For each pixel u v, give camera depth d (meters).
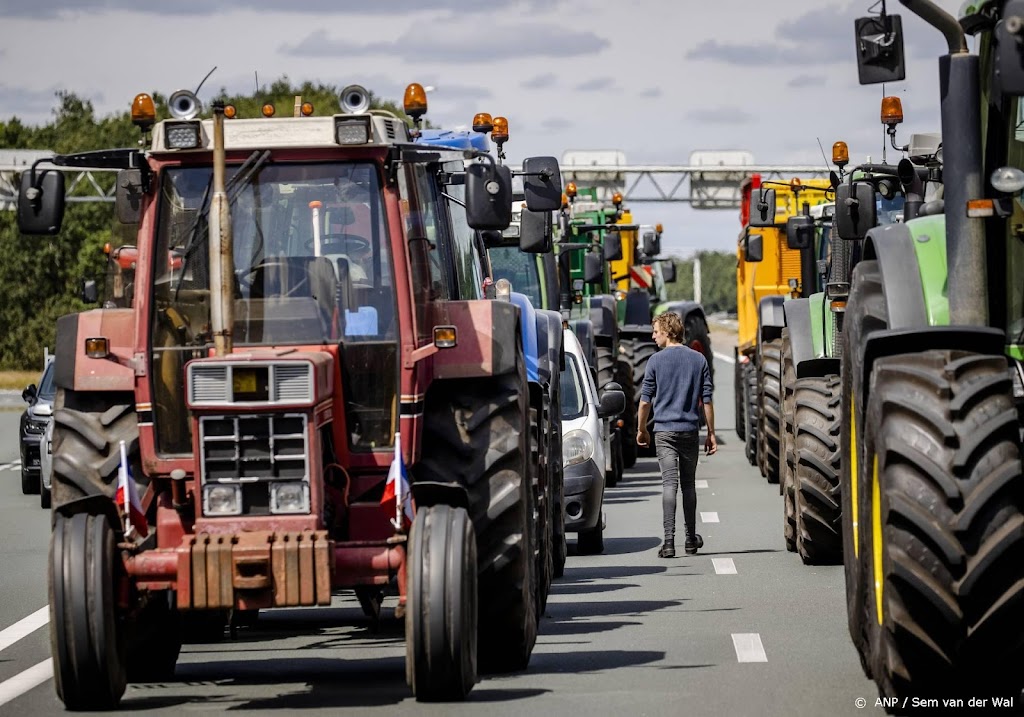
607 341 64.88
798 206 77.81
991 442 19.23
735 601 32.66
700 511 50.16
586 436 41.50
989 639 18.95
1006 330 21.38
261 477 22.41
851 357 23.02
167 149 24.44
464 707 22.80
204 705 23.47
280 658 27.61
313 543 22.03
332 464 23.86
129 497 23.44
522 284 58.16
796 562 38.41
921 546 19.03
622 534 45.47
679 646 27.69
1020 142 21.28
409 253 24.83
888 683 19.91
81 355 25.53
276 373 22.41
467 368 25.41
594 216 77.75
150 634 24.98
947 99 20.70
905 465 19.34
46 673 26.64
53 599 22.52
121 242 28.55
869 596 21.19
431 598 22.47
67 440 25.73
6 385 165.75
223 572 22.03
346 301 24.55
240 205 24.58
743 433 82.56
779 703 22.61
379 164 24.64
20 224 24.41
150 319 24.69
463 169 29.89
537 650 27.70
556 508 37.16
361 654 27.84
